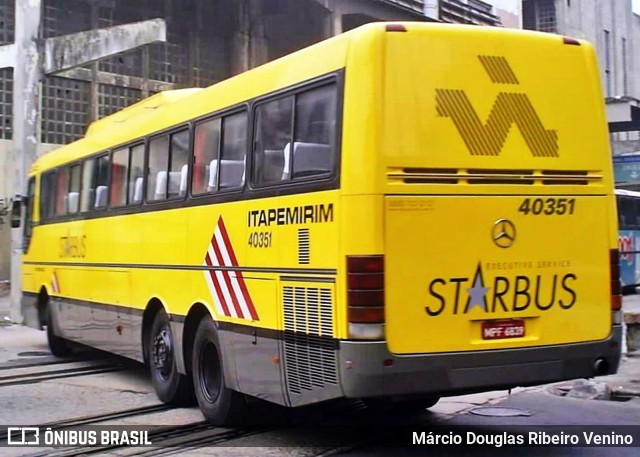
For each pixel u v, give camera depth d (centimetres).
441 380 653
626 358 1302
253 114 794
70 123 2292
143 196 1029
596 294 722
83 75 2297
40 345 1562
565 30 3678
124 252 1078
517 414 911
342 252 650
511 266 684
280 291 730
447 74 675
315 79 704
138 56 2430
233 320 808
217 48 2636
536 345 690
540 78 715
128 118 1122
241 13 2617
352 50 666
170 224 948
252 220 778
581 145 727
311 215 690
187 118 930
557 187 709
